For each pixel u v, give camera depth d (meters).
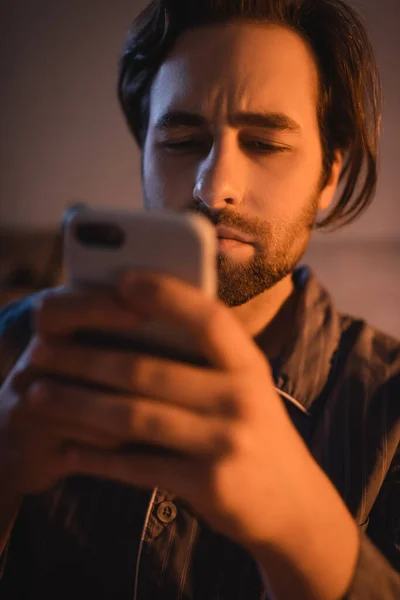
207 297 0.39
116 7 2.28
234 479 0.38
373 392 0.78
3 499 0.50
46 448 0.44
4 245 2.41
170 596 0.66
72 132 2.41
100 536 0.71
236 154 0.72
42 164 2.44
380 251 2.15
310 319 0.83
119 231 0.42
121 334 0.43
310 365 0.79
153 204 0.78
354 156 0.94
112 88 2.35
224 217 0.70
